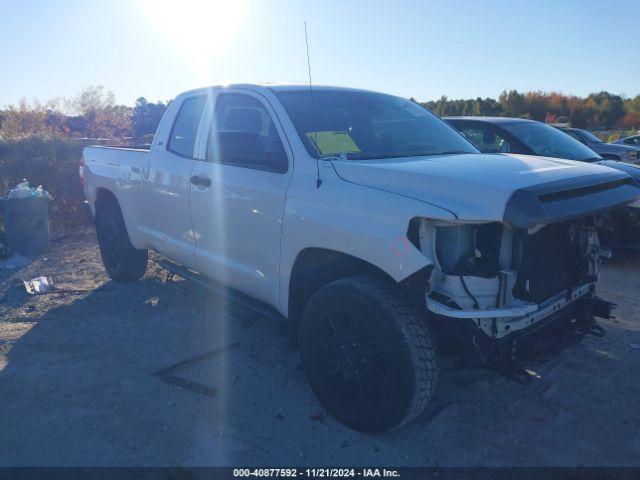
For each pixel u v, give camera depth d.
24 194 8.00
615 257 7.30
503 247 3.24
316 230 3.60
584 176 3.52
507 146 7.89
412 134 4.54
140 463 3.22
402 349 3.13
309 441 3.43
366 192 3.41
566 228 3.58
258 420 3.66
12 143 9.93
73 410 3.77
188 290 5.98
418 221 3.15
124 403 3.86
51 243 8.90
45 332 5.11
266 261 4.10
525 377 3.24
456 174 3.31
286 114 4.13
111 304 5.84
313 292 3.92
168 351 4.70
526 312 3.17
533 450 3.34
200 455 3.29
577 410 3.76
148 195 5.49
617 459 3.26
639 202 6.57
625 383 4.13
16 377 4.23
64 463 3.22
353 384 3.50
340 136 4.08
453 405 3.79
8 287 6.53
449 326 3.30
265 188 4.03
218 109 4.77
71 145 10.20
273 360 4.52
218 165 4.52
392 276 3.19
